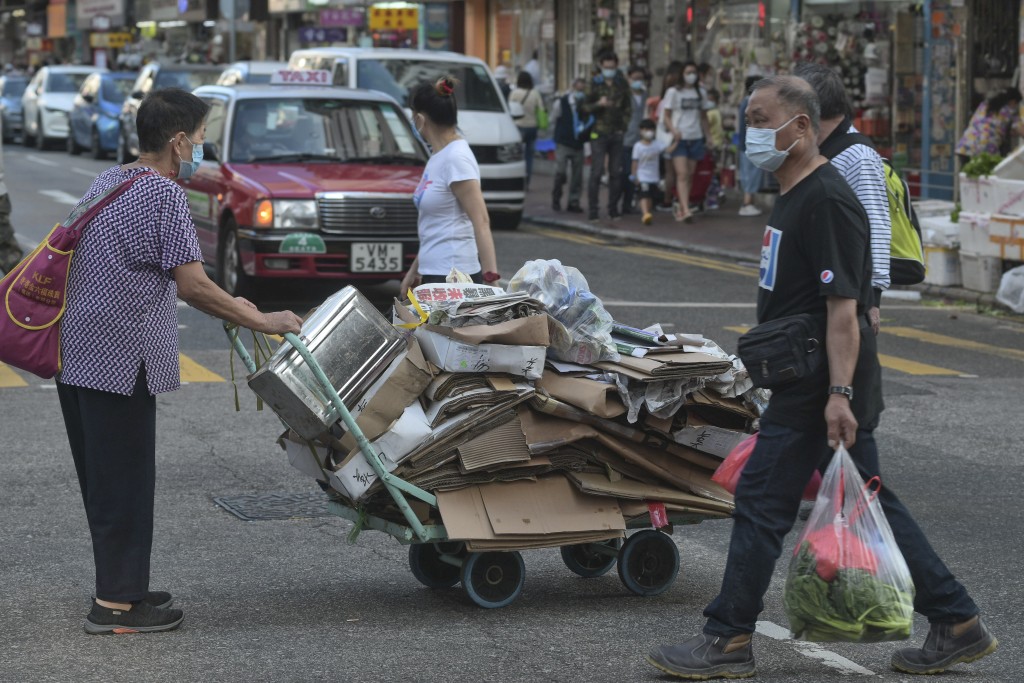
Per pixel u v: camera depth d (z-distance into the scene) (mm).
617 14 41094
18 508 10531
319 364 7863
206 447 12469
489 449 8078
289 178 19594
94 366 7574
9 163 47031
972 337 18906
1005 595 8734
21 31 100500
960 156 27281
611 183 31750
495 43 49562
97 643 7680
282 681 7094
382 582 8922
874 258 8633
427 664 7371
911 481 11625
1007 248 20875
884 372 16328
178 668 7277
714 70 36969
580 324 8406
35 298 7559
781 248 7094
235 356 16500
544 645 7715
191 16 68750
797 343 6973
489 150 30281
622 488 8398
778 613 8391
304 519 10336
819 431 7090
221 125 21172
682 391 8383
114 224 7559
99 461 7715
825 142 8852
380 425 7949
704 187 32719
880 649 7754
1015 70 28453
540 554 9734
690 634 7938
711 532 10258
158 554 9430
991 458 12398
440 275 11078
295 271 19203
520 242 28516
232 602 8445
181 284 7555
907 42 30688
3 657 7449
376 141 21234
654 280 23297
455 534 7930
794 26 33031
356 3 52938
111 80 50250
